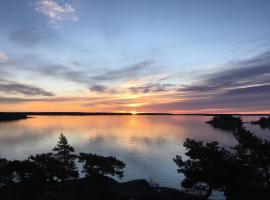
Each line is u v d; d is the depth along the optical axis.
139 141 190.50
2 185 38.72
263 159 33.62
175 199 40.72
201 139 196.75
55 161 44.41
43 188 40.50
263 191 26.83
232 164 30.33
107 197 38.88
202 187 34.06
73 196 37.69
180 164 34.62
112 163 42.47
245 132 35.88
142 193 41.53
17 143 176.12
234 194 27.14
